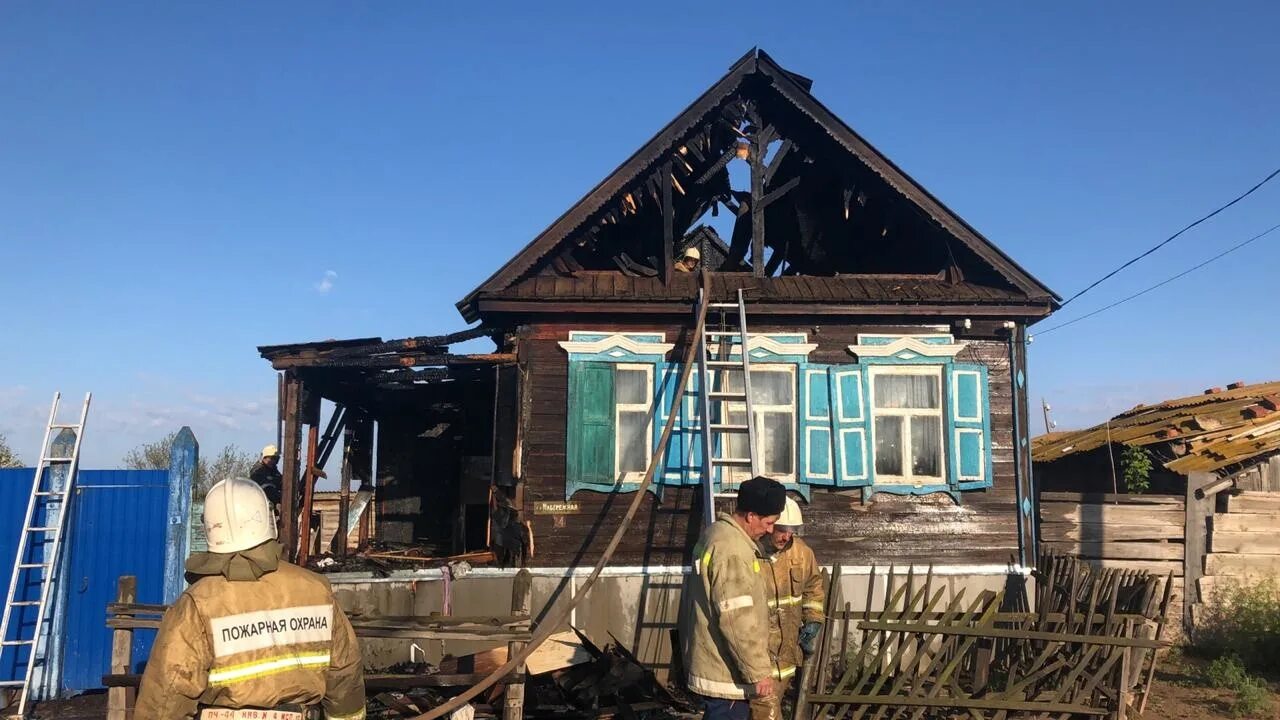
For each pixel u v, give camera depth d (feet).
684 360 30.55
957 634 22.54
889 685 23.93
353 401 37.58
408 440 42.78
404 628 20.02
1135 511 34.45
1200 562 34.06
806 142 33.17
